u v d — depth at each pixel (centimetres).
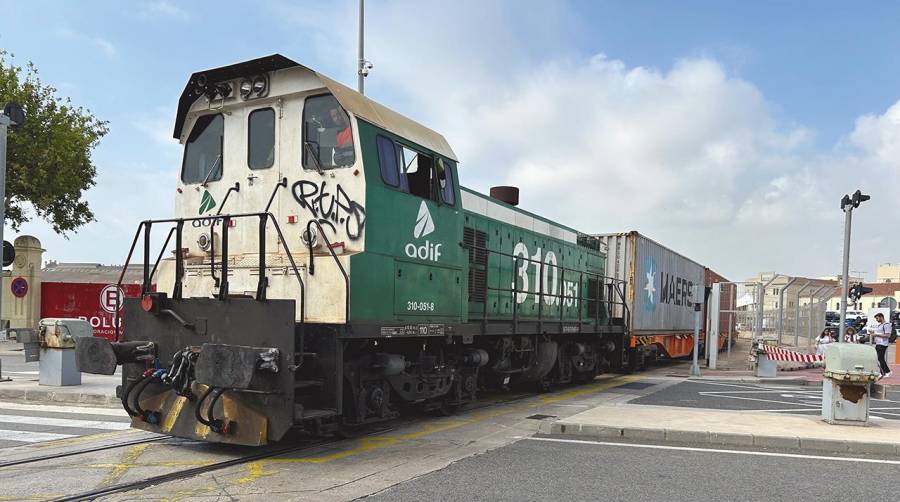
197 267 776
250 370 571
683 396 1309
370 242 708
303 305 616
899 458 716
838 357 865
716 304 2150
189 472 595
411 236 796
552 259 1420
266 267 727
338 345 661
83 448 695
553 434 835
